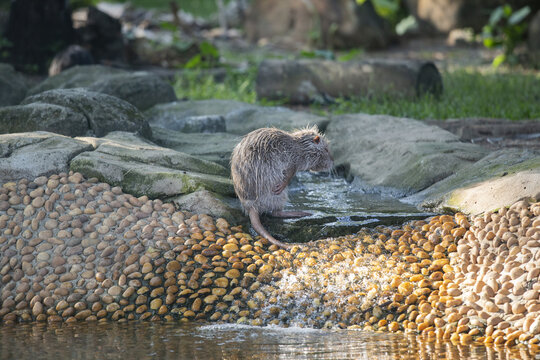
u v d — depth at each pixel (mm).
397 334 5332
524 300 5277
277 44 23359
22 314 5840
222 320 5699
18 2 15836
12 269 6227
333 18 22422
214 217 6895
